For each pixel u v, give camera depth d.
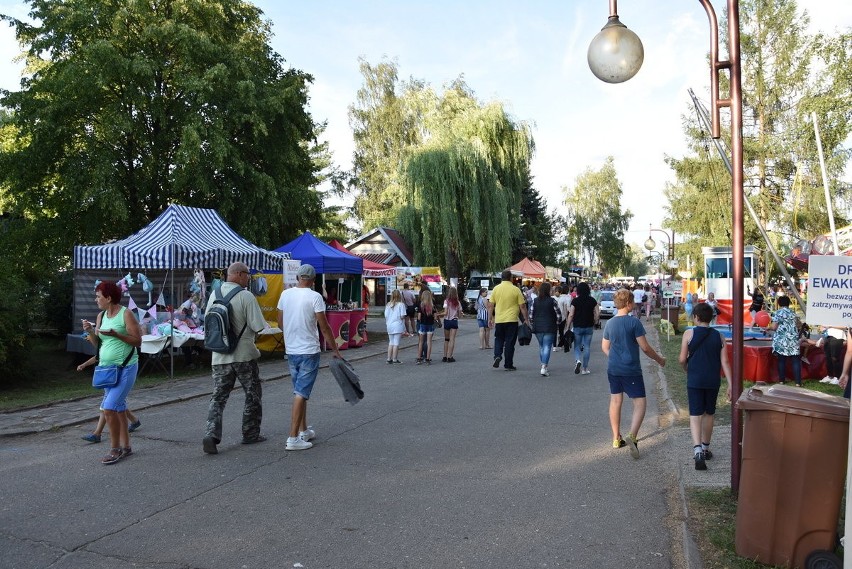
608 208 65.69
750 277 24.52
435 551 4.00
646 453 6.39
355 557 3.91
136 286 15.07
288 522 4.49
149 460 6.13
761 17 28.39
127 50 18.64
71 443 6.95
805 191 26.05
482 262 31.89
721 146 5.14
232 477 5.56
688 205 31.95
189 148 17.05
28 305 11.96
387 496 5.05
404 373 12.46
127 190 18.94
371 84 47.00
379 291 43.28
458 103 32.94
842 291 3.77
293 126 20.67
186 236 13.20
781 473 3.61
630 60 5.20
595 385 10.78
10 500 5.00
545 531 4.32
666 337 20.78
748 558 3.74
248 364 6.64
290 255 17.00
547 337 11.92
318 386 10.84
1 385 11.41
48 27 18.42
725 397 9.52
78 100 17.50
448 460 6.10
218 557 3.92
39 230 18.47
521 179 32.75
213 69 17.48
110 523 4.49
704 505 4.73
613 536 4.23
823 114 24.84
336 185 41.78
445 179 29.47
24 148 18.59
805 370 11.07
